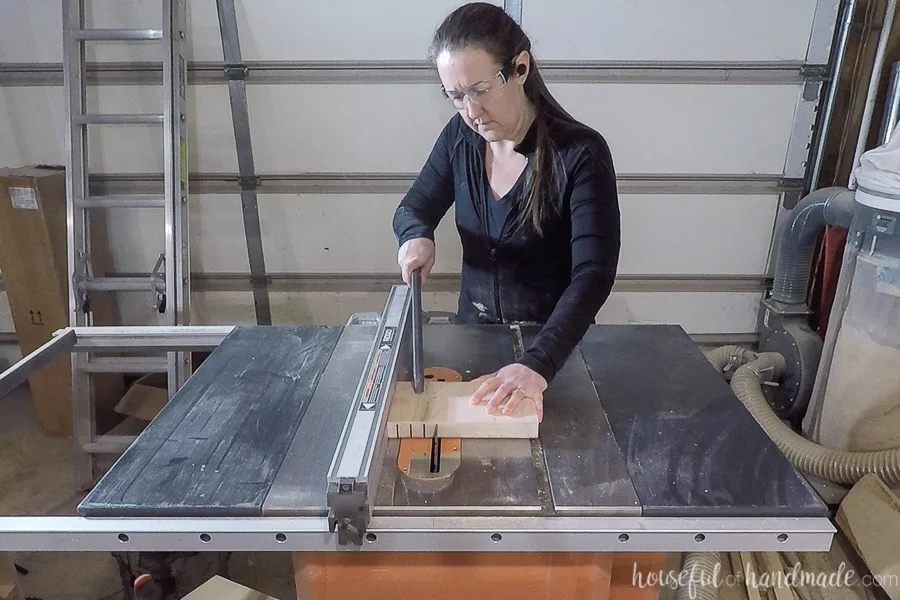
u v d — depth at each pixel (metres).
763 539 0.86
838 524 1.93
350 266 2.68
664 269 2.67
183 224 2.36
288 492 0.91
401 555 0.92
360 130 2.48
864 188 1.97
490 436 1.03
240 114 2.46
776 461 0.98
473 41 1.12
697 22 2.34
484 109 1.18
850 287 2.05
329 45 2.38
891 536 1.75
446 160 1.49
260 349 1.32
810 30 2.35
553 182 1.31
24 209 2.32
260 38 2.36
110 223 2.61
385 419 0.99
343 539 0.85
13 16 2.38
